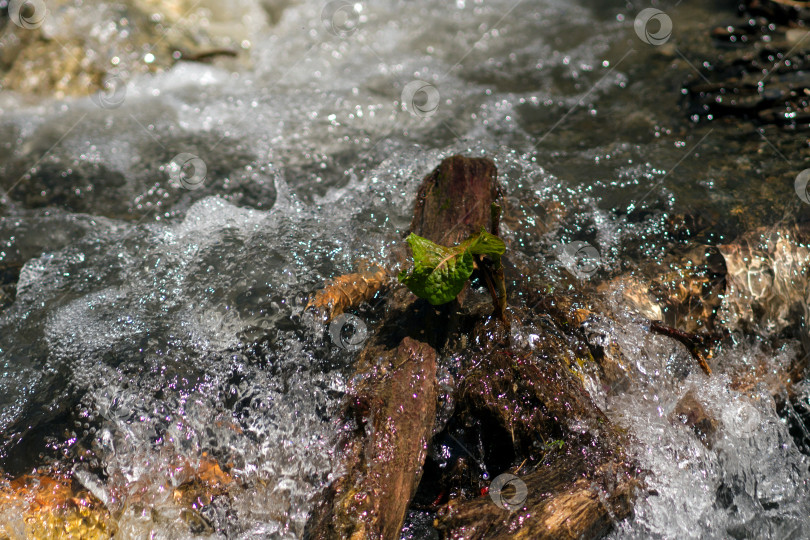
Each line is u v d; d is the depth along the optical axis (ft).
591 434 5.82
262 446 5.90
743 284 6.27
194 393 5.98
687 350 6.07
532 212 6.40
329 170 6.95
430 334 5.98
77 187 7.00
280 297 6.14
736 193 6.57
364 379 5.91
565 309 6.05
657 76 7.52
